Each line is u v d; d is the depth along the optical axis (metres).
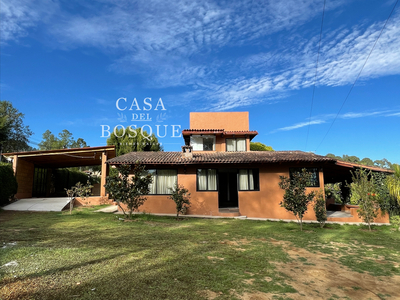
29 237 7.80
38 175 23.31
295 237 9.52
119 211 14.95
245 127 21.75
